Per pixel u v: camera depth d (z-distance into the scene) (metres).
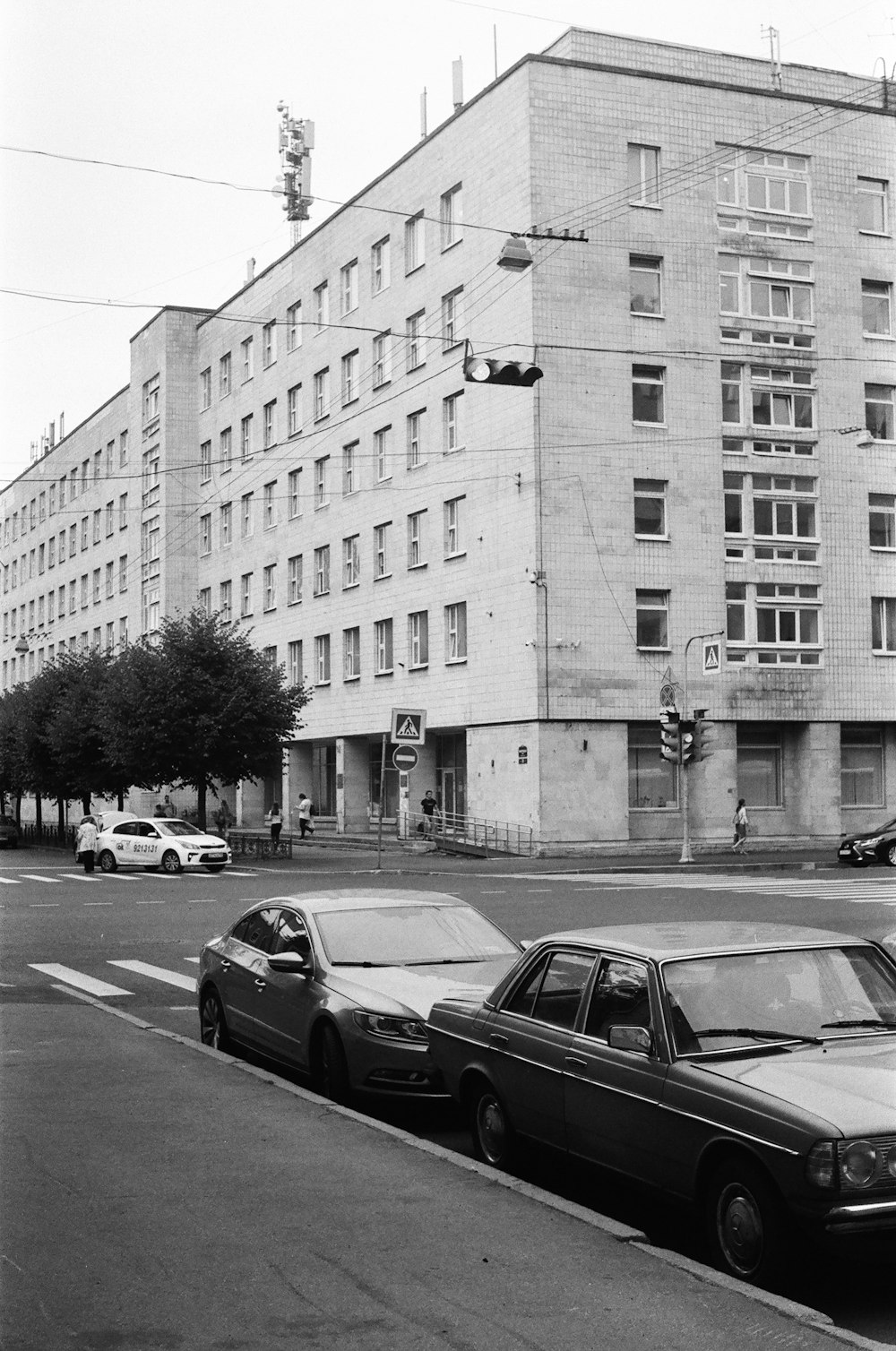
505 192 43.72
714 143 44.72
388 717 51.47
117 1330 4.89
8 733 62.81
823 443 45.69
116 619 80.75
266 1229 6.01
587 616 42.19
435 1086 9.02
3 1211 6.32
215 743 44.06
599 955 7.27
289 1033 10.09
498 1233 5.95
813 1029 6.63
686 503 43.62
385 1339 4.78
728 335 44.66
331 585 56.56
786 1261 5.66
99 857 40.78
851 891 27.81
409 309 50.28
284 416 61.19
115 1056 10.38
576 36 45.03
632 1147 6.57
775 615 44.81
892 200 47.31
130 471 78.06
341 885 31.58
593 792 41.91
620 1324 4.90
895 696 46.22
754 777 45.19
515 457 42.94
